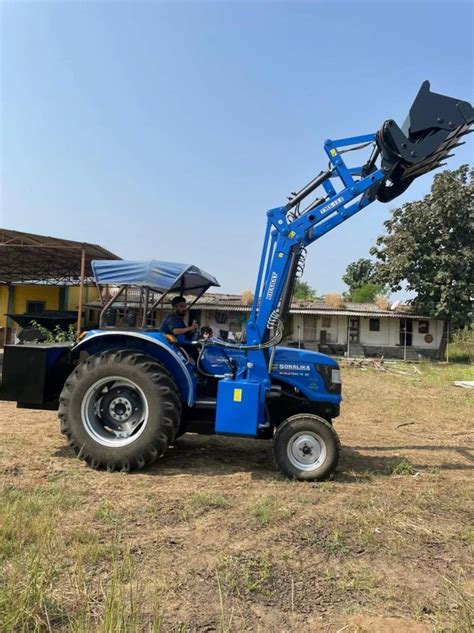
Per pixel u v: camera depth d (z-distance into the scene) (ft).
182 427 16.98
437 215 73.77
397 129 15.76
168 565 9.45
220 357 16.93
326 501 13.51
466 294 72.43
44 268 54.95
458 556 10.39
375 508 12.98
